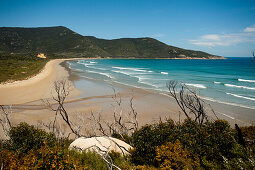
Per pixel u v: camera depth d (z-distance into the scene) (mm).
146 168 4797
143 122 14023
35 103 18891
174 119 14648
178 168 4535
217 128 6957
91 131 11445
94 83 32969
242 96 21484
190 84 30562
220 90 25344
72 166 4160
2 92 23062
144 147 5598
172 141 5766
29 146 5824
